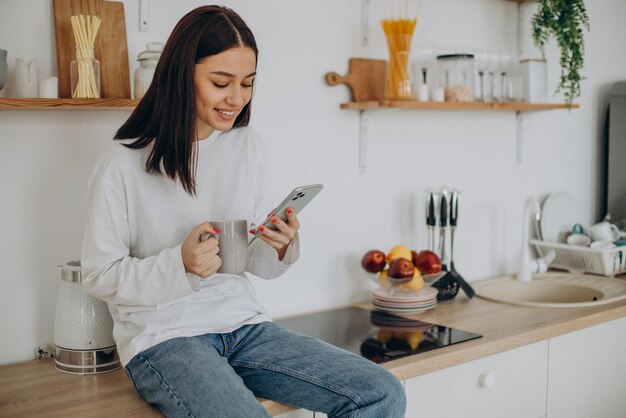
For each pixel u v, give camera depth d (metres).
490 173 2.72
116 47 1.79
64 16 1.71
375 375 1.46
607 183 3.10
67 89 1.72
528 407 2.04
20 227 1.74
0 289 1.73
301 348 1.57
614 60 3.17
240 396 1.36
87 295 1.66
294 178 2.18
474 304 2.34
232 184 1.64
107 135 1.83
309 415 1.61
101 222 1.49
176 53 1.45
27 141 1.73
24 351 1.78
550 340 2.08
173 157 1.48
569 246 2.74
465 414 1.88
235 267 1.46
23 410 1.45
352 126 2.30
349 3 2.26
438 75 2.32
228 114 1.51
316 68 2.20
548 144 2.93
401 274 2.14
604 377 2.28
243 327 1.62
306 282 2.25
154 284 1.43
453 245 2.42
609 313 2.23
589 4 3.04
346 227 2.33
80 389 1.57
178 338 1.49
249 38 1.48
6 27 1.67
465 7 2.58
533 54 2.82
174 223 1.55
